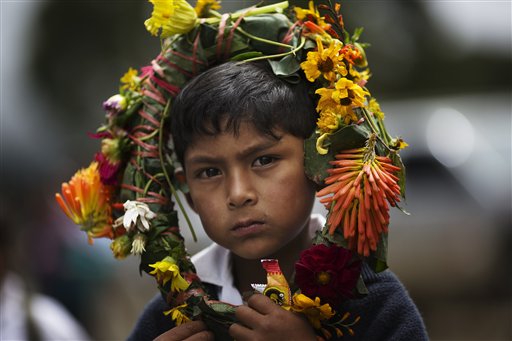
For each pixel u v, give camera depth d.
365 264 4.82
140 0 25.97
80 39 26.31
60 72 26.47
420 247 15.37
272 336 4.30
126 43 26.09
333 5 5.07
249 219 4.44
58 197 4.93
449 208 15.34
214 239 4.58
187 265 4.74
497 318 15.52
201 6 4.92
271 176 4.46
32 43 26.64
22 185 12.56
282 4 4.94
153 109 4.87
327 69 4.50
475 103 17.89
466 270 15.42
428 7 28.66
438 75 30.38
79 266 12.35
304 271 4.30
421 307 15.84
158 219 4.73
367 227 4.29
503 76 32.50
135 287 16.06
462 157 15.57
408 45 28.94
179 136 4.64
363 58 4.76
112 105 4.91
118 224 4.70
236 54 4.79
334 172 4.39
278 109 4.47
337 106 4.46
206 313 4.58
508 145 15.94
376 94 28.12
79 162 24.33
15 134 25.14
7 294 7.79
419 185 15.51
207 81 4.56
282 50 4.73
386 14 27.38
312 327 4.43
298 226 4.53
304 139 4.54
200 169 4.57
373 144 4.41
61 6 26.05
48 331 7.84
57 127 26.48
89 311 12.59
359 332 4.68
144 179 4.84
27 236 11.87
